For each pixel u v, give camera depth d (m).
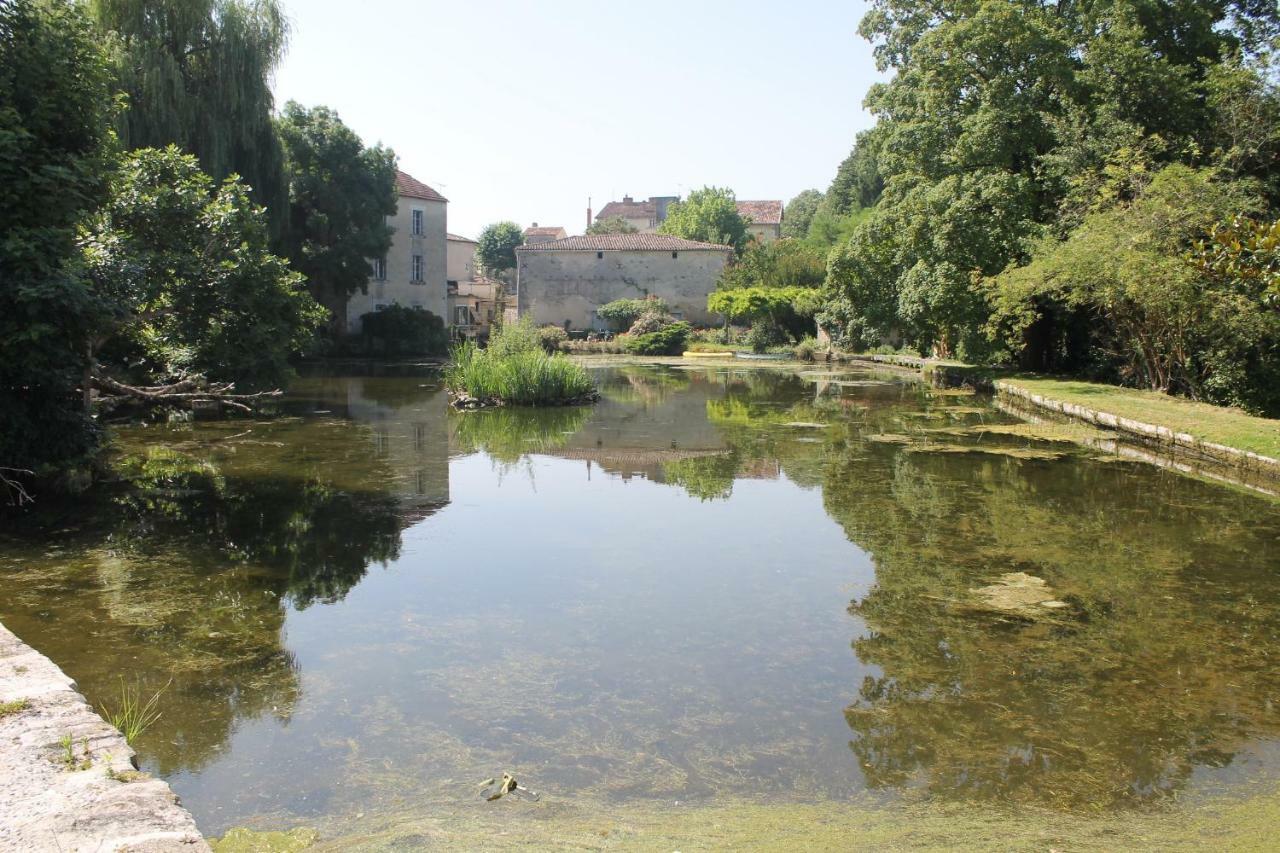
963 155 19.25
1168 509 8.48
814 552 7.11
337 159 31.69
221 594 6.00
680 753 3.79
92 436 9.15
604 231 69.38
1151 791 3.47
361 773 3.61
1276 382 12.55
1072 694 4.41
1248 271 11.85
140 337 13.57
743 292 39.75
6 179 7.96
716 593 6.07
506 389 18.34
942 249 19.33
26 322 7.79
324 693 4.42
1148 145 16.09
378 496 9.31
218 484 9.84
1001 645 5.08
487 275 72.12
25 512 8.37
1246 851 3.02
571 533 7.78
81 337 8.46
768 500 9.13
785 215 76.50
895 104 21.72
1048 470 10.58
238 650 4.99
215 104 22.16
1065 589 6.10
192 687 4.47
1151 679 4.59
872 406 18.22
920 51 19.94
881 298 24.45
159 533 7.63
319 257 31.19
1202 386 14.27
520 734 3.98
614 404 18.77
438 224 40.81
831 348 36.31
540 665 4.79
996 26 18.56
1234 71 15.59
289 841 3.07
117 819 2.48
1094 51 17.42
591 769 3.66
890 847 3.04
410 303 39.66
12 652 3.87
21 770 2.77
